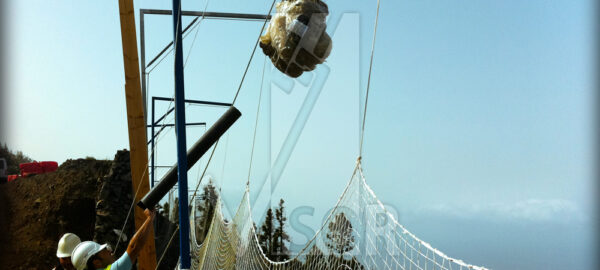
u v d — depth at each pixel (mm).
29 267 19844
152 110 12328
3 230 20938
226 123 3652
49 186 23125
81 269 3076
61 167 24734
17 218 21891
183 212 3748
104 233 16844
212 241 14727
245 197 9555
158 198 3639
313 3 3621
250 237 9031
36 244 20703
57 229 21562
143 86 10094
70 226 21734
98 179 23891
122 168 17828
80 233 21750
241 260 10133
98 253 3111
